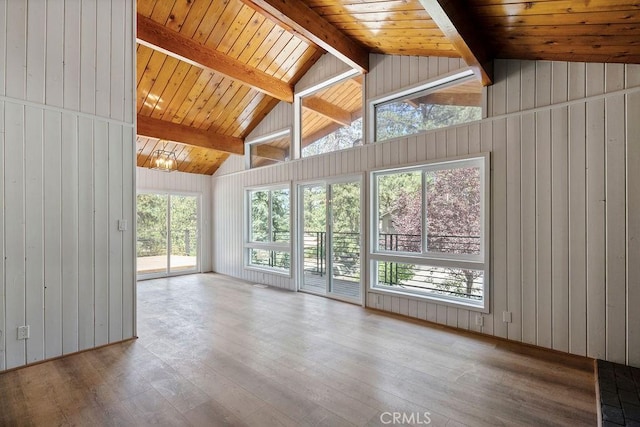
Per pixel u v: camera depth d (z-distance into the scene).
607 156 2.80
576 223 2.95
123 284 3.41
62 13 3.04
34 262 2.89
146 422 2.01
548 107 3.09
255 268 6.53
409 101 4.25
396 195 4.36
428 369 2.71
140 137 5.94
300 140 5.71
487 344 3.24
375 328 3.71
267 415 2.09
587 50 2.68
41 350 2.90
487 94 3.47
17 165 2.81
